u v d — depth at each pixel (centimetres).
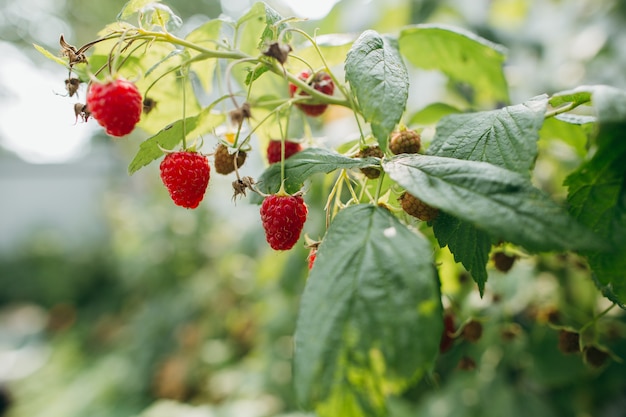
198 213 90
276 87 25
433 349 12
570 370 32
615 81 40
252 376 59
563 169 33
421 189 13
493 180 13
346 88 20
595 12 46
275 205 17
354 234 14
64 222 215
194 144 20
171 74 22
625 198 14
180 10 168
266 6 19
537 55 46
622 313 31
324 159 17
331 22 47
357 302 13
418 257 13
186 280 93
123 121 17
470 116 17
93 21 175
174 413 65
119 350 100
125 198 139
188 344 77
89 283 163
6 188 215
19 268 177
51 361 118
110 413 79
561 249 11
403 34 26
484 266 16
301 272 43
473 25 45
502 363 35
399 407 41
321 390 12
